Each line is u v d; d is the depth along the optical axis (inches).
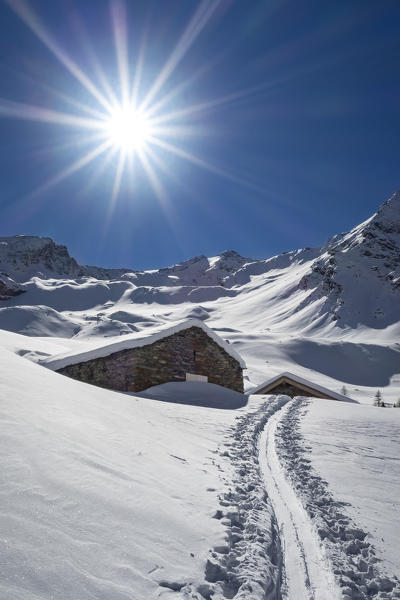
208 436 346.6
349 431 447.8
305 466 282.5
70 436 187.2
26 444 155.6
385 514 201.0
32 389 243.9
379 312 7268.7
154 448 235.1
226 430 390.0
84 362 796.0
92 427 221.3
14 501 114.6
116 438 221.8
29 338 1275.8
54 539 105.0
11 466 133.8
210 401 685.3
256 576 122.0
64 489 133.6
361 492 232.8
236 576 121.2
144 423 307.1
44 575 90.2
